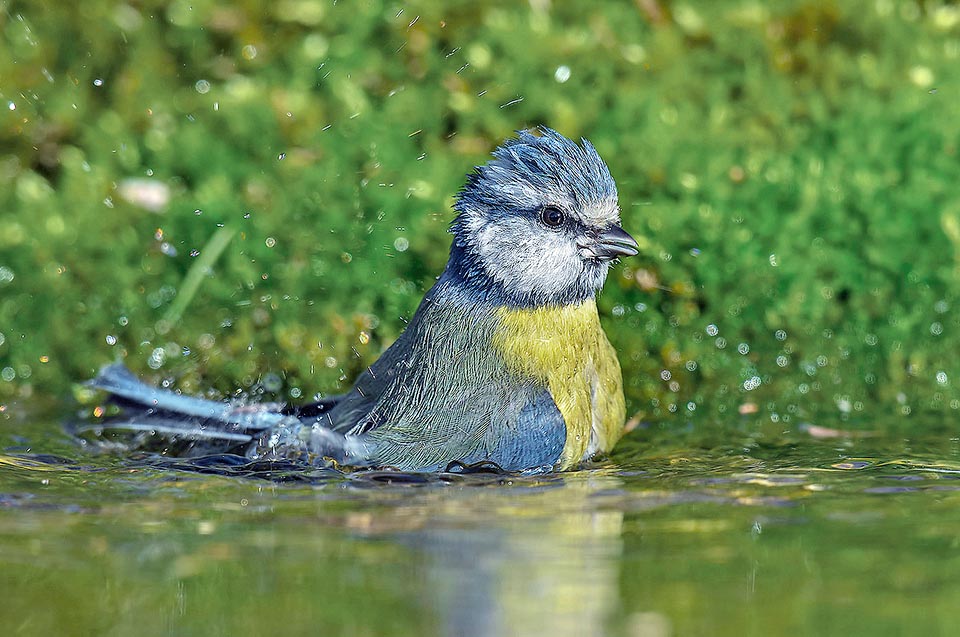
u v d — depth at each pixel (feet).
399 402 32.01
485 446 31.30
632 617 20.75
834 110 44.34
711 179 41.37
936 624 20.38
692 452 32.78
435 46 47.19
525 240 31.89
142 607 21.57
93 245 41.52
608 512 26.66
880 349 38.40
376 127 44.04
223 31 47.96
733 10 47.47
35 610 21.50
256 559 23.84
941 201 40.42
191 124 44.96
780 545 24.32
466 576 22.72
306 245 40.75
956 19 47.16
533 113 44.34
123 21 47.73
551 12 48.16
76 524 26.05
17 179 44.19
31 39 47.16
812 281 39.29
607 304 39.42
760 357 38.52
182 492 28.50
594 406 32.65
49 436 34.40
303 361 37.96
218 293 39.88
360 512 26.81
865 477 29.45
